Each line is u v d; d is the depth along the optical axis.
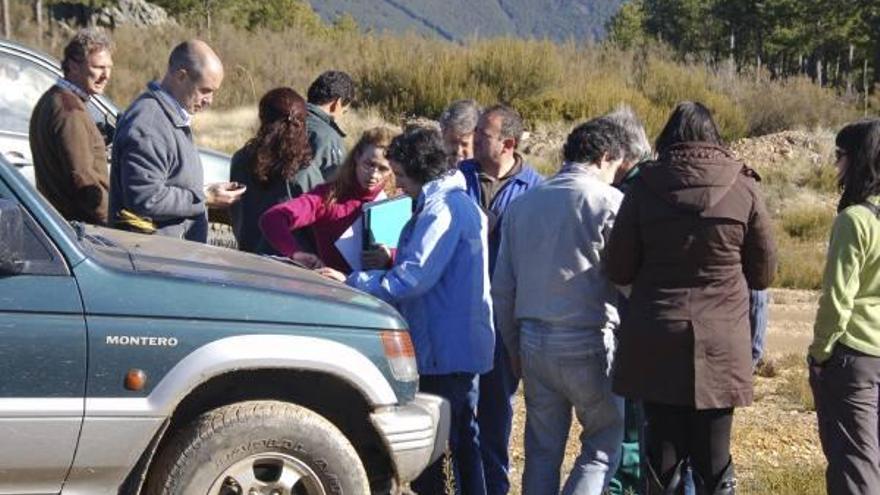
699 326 5.48
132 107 6.62
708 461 5.66
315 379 5.43
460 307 6.17
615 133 6.03
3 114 9.49
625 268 5.64
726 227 5.46
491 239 6.98
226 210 8.41
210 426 5.17
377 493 5.77
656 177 5.54
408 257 6.06
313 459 5.27
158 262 5.41
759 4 61.53
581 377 5.95
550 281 5.93
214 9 61.34
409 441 5.55
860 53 57.38
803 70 59.34
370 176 6.59
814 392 6.05
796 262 17.50
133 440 4.99
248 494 5.21
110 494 5.02
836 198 24.48
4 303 4.86
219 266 5.55
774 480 7.46
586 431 6.12
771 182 25.34
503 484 6.86
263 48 37.62
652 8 77.69
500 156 7.05
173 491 5.13
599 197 5.89
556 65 34.19
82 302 4.96
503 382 6.81
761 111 34.97
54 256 4.98
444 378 6.22
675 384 5.51
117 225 6.59
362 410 5.55
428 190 6.15
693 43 67.88
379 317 5.50
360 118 31.03
